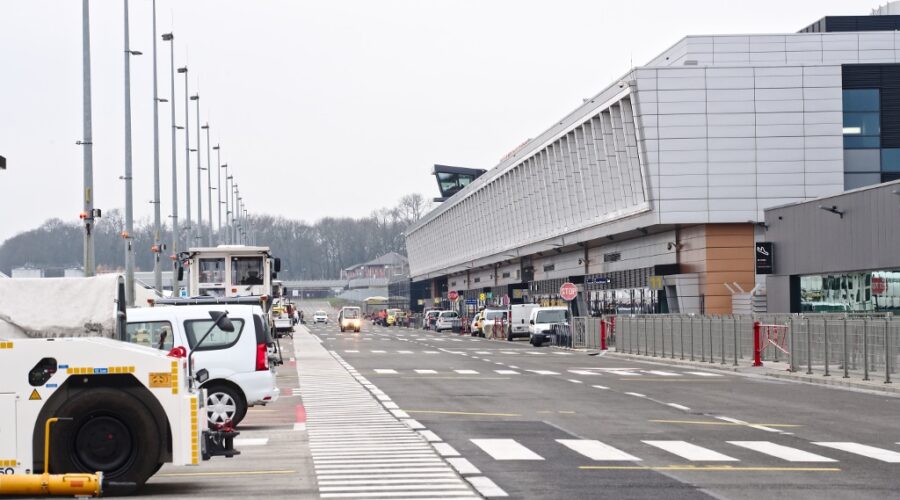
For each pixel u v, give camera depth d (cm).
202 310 1912
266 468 1420
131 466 1206
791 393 2669
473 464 1424
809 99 6206
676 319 4375
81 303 1290
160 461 1216
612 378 3259
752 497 1162
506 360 4431
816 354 3238
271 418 2102
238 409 1900
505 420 2011
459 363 4175
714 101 6191
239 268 3981
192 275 3966
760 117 6203
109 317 1290
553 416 2088
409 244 19225
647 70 6194
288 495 1197
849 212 4525
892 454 1523
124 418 1209
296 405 2380
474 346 6166
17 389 1204
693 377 3312
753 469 1373
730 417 2064
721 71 6188
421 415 2123
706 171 6206
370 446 1641
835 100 6209
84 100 3331
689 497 1162
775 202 6200
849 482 1266
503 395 2608
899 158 6384
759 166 6206
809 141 6203
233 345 1909
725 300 6206
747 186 6203
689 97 6191
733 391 2731
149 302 2772
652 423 1952
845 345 3042
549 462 1441
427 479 1306
